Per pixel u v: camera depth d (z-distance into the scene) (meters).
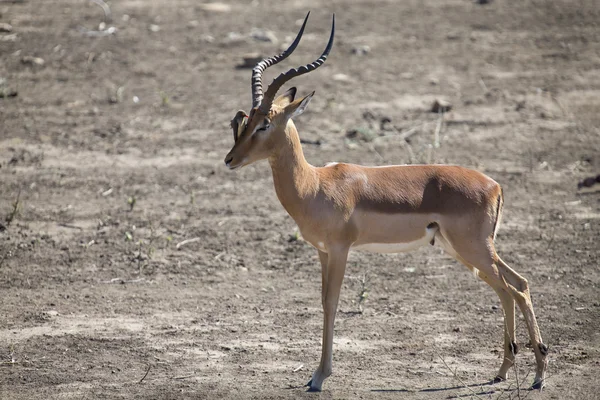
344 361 12.92
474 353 13.25
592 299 15.35
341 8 40.38
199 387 11.94
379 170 12.38
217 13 39.00
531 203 20.67
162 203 20.48
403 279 16.53
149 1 41.06
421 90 29.53
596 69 31.91
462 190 11.92
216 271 16.83
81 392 11.76
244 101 28.28
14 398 11.55
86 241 18.05
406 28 37.16
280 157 11.83
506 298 12.10
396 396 11.62
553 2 41.53
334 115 27.06
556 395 11.61
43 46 33.34
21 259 17.02
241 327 14.25
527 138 25.30
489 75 31.25
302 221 11.98
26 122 25.97
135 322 14.38
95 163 23.06
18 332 13.84
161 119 26.67
